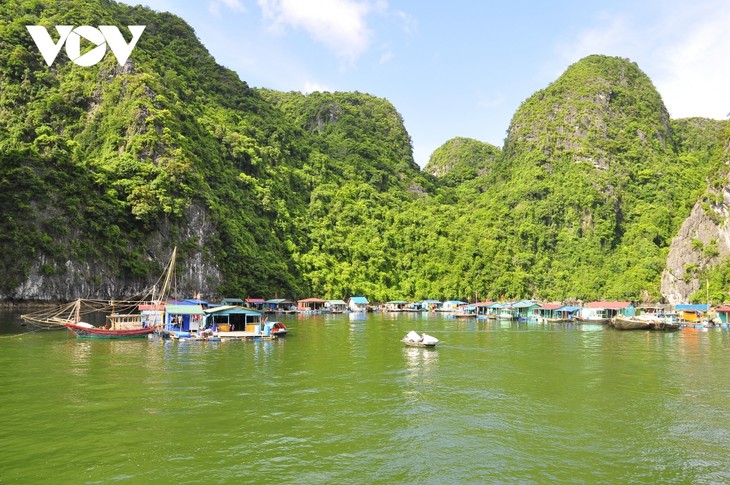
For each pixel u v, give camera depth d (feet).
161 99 424.87
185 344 186.09
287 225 521.65
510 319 380.99
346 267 531.91
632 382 119.44
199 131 479.41
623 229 583.58
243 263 415.85
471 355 165.37
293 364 141.79
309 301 447.83
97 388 106.73
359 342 201.05
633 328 285.23
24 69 418.10
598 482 61.21
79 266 310.04
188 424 81.82
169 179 368.68
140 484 58.59
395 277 570.05
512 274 560.20
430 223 643.04
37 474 61.26
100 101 422.82
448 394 105.70
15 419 83.46
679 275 437.17
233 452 69.62
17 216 296.30
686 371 135.13
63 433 76.54
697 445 74.54
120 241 331.16
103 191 340.59
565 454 70.54
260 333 206.80
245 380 117.39
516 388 112.06
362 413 90.17
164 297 324.80
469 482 60.70
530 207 633.61
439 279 571.69
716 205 431.02
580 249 571.69
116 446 71.26
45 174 314.55
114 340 195.42
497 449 72.28
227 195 457.68
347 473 62.85
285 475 61.87
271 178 562.25
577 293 514.68
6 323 245.65
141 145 381.19
